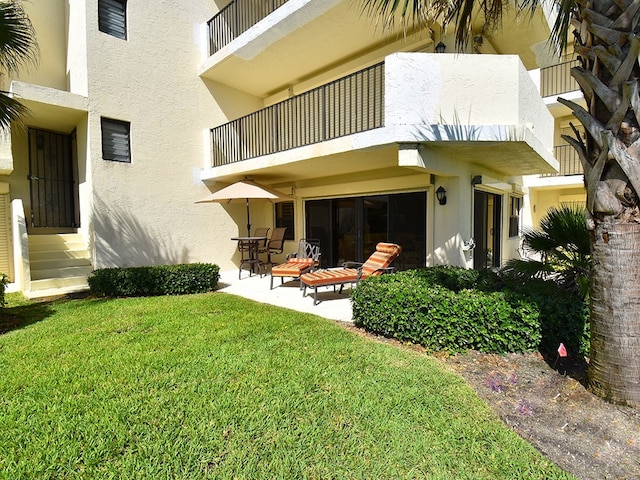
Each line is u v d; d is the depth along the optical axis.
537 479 2.34
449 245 8.20
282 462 2.42
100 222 8.77
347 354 4.30
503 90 6.35
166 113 10.17
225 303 7.07
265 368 3.85
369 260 8.05
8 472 2.27
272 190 10.44
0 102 5.82
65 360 4.08
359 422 2.90
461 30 4.55
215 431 2.72
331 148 7.42
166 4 10.13
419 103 6.24
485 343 4.40
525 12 8.27
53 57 9.65
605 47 2.99
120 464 2.37
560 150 13.82
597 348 3.33
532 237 5.84
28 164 9.54
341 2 7.94
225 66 10.64
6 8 5.57
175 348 4.45
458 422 2.93
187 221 10.70
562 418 3.06
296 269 8.54
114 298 7.68
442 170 7.25
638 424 2.92
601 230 3.21
